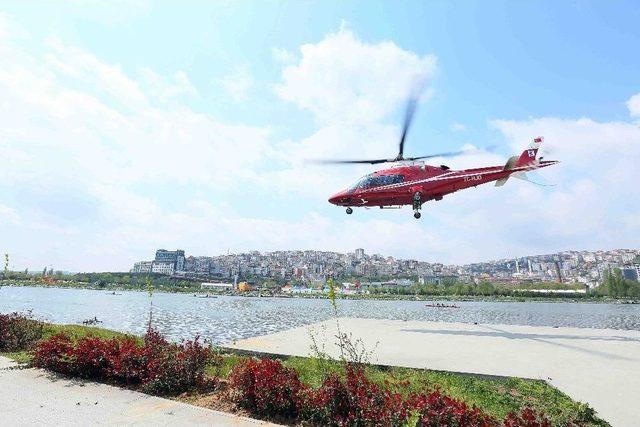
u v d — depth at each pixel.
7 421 5.04
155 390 6.42
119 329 31.88
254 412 5.63
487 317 55.09
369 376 7.10
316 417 5.24
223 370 7.76
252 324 37.44
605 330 15.85
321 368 7.23
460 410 4.71
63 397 6.09
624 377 7.73
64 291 157.00
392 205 17.89
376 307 91.19
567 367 8.59
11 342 9.66
